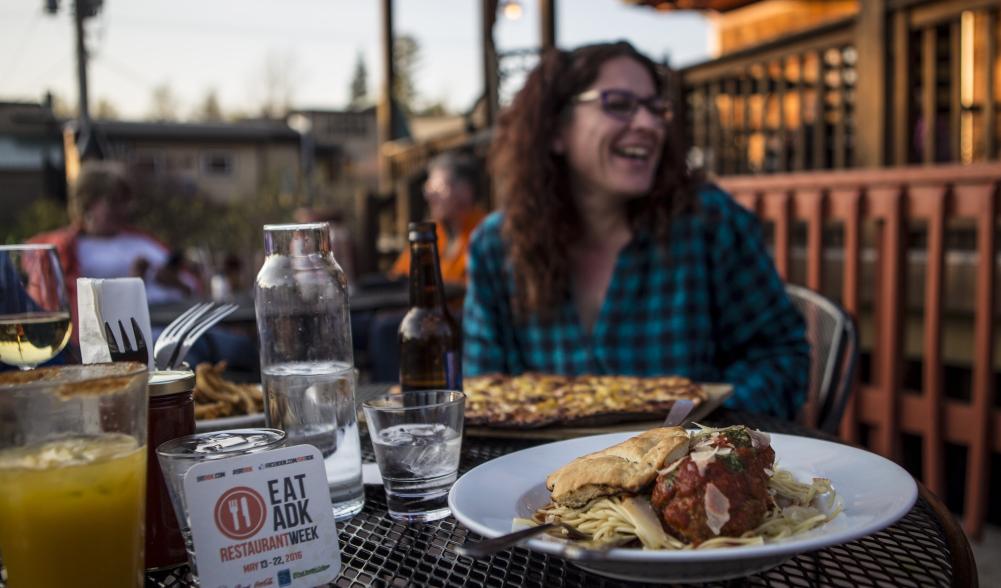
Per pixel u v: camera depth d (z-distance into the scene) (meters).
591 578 0.85
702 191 2.23
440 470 1.03
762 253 2.14
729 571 0.80
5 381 0.77
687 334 2.12
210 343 2.62
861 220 3.72
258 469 0.86
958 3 4.05
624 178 2.07
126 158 30.69
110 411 0.75
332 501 1.03
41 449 0.74
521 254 2.18
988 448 3.23
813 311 2.17
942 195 3.35
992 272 3.20
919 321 4.16
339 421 1.03
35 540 0.72
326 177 33.09
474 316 2.26
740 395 1.79
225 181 31.92
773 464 0.99
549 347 2.22
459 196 5.42
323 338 1.04
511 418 1.40
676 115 2.20
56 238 4.86
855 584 0.81
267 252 1.05
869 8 4.46
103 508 0.74
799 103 5.18
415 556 0.92
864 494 0.93
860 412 3.76
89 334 1.00
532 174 2.17
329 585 0.86
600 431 1.37
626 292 2.13
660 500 0.85
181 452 0.84
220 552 0.83
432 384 1.39
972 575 0.85
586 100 2.10
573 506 0.90
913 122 4.42
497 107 8.11
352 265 8.29
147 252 5.07
